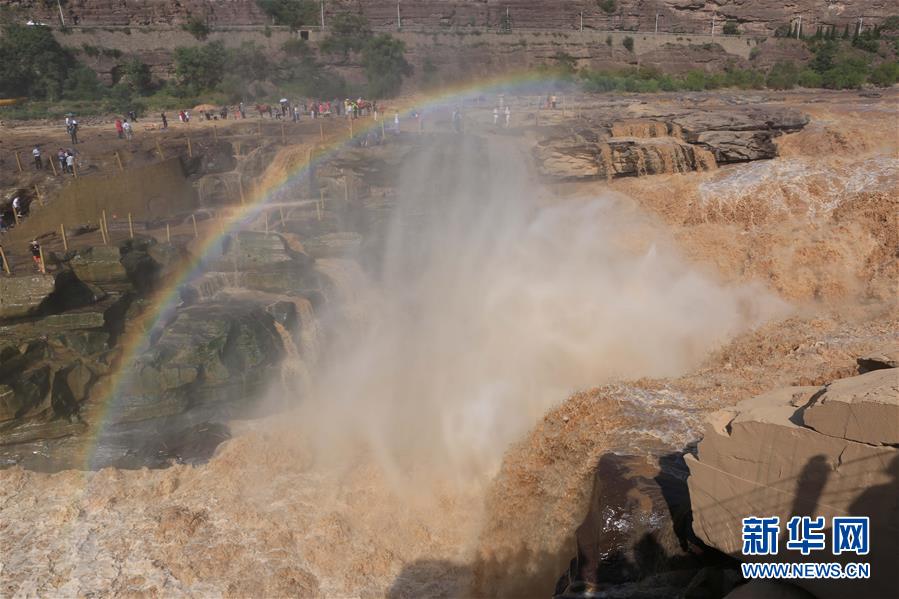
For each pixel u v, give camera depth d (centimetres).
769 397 884
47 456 2061
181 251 2598
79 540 1806
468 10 8281
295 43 6831
